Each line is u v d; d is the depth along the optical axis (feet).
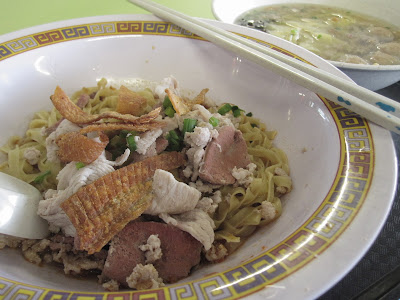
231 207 0.54
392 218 0.52
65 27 0.70
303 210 0.45
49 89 0.68
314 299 0.31
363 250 0.34
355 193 0.40
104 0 1.08
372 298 0.42
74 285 0.44
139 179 0.49
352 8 1.19
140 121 0.54
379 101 0.50
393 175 0.41
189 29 0.70
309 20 1.13
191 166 0.56
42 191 0.56
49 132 0.61
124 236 0.46
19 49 0.64
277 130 0.64
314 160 0.52
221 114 0.65
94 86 0.73
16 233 0.46
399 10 1.09
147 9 0.77
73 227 0.48
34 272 0.44
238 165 0.58
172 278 0.45
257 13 1.16
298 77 0.55
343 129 0.49
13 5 1.01
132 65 0.74
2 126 0.61
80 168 0.50
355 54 0.98
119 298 0.31
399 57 0.97
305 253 0.34
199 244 0.47
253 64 0.66
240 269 0.34
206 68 0.72
